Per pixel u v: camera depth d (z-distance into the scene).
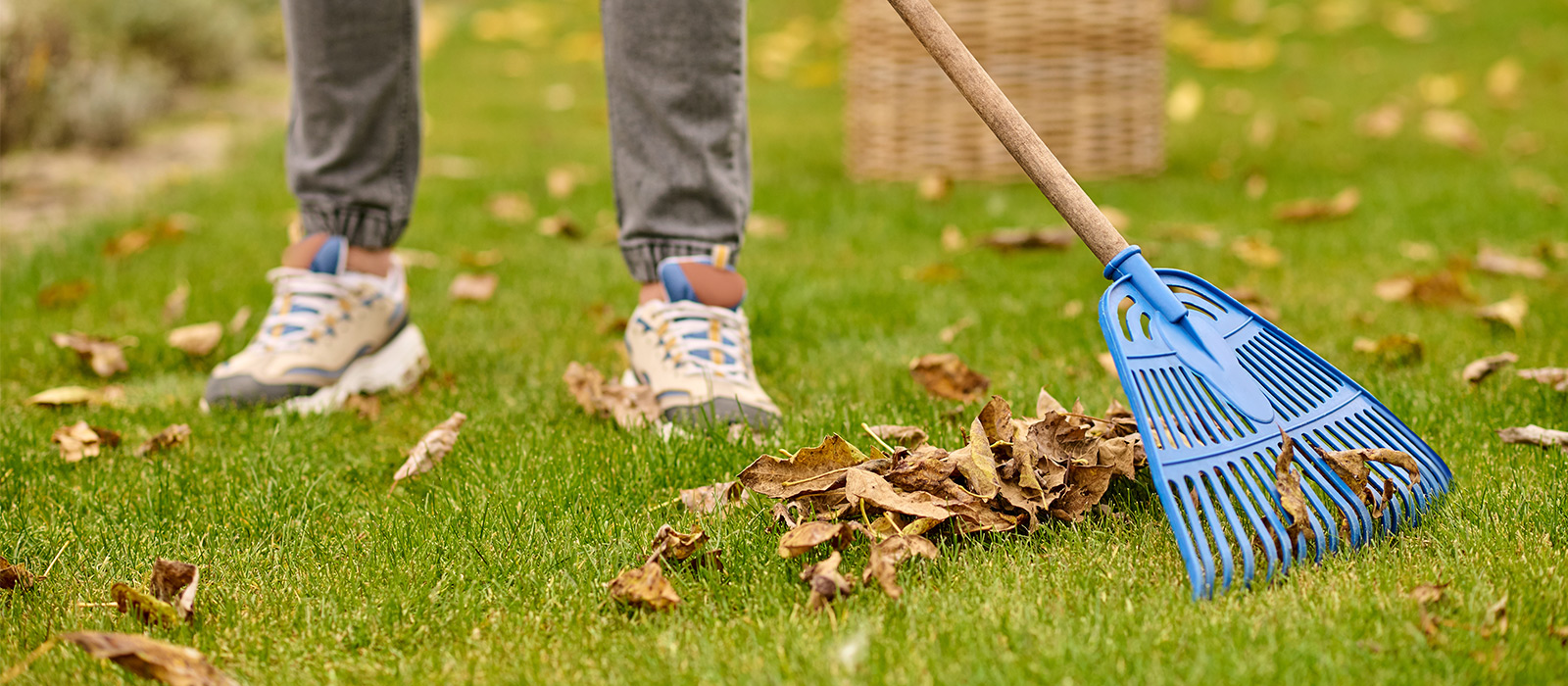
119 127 4.91
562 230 3.62
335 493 1.79
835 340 2.60
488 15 9.68
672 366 2.02
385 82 2.13
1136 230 3.53
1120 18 4.14
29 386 2.34
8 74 4.62
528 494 1.69
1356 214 3.65
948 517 1.47
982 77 1.59
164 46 6.34
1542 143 4.74
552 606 1.38
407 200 2.25
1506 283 2.88
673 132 1.97
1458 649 1.19
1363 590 1.32
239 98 6.33
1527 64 7.02
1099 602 1.31
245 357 2.20
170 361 2.51
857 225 3.66
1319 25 8.84
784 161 4.80
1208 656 1.18
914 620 1.28
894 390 2.19
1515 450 1.79
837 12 9.87
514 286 3.08
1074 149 4.26
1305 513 1.39
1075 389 2.14
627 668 1.23
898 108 4.26
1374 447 1.55
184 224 3.59
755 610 1.33
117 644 1.17
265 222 3.69
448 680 1.23
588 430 2.04
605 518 1.62
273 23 8.09
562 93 6.65
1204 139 5.09
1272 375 1.58
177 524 1.66
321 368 2.19
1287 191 4.02
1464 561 1.39
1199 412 1.47
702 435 1.90
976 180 4.27
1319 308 2.69
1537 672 1.15
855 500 1.47
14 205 4.02
